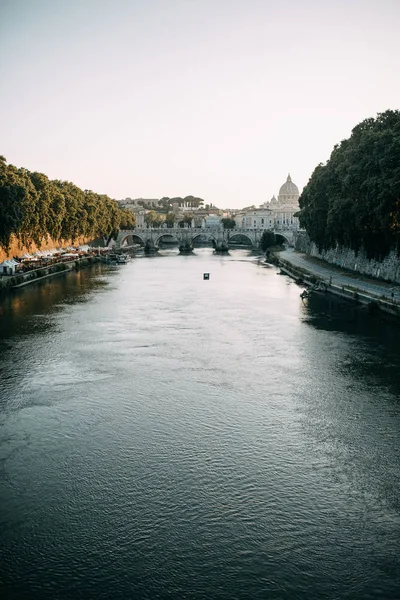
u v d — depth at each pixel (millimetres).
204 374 51250
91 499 30609
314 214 125625
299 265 143625
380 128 96875
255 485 32031
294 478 32781
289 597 23906
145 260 190750
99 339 64188
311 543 27109
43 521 28672
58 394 45844
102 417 41219
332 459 35000
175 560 26016
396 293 84250
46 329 69250
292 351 58750
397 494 31188
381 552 26500
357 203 94938
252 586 24516
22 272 121500
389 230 85938
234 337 65438
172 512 29484
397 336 64750
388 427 39438
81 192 192000
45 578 24906
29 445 36719
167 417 41250
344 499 30672
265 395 45656
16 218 110438
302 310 83438
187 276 135500
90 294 100750
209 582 24734
